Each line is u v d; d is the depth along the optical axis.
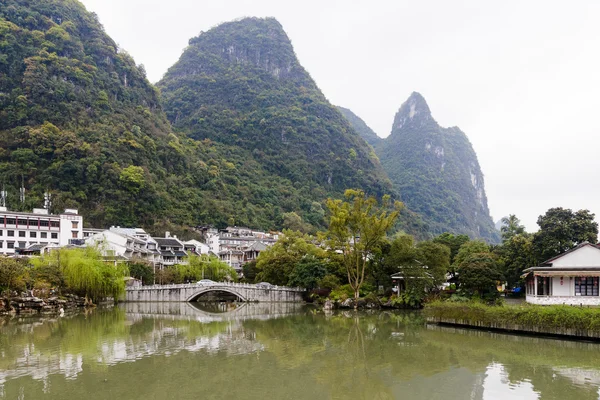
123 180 150.50
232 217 185.12
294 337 48.00
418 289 77.62
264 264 106.81
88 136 159.00
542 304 53.12
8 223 104.06
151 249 126.62
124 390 27.09
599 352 37.38
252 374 31.55
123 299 92.19
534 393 26.78
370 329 53.88
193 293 97.56
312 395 26.89
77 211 127.19
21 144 145.25
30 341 43.22
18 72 166.75
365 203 81.75
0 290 62.88
